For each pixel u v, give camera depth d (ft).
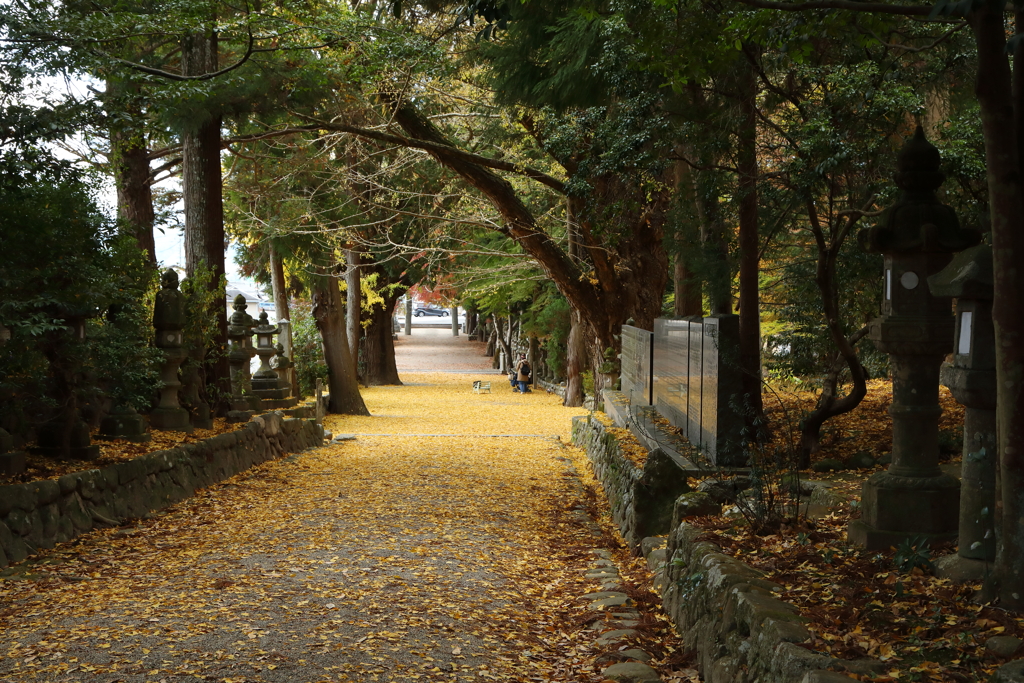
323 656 16.48
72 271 30.66
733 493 26.12
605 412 62.49
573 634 19.70
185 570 23.54
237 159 75.56
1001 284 13.53
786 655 11.94
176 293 41.78
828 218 34.83
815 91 35.37
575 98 46.78
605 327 72.90
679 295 48.01
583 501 39.70
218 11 37.73
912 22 31.73
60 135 31.58
